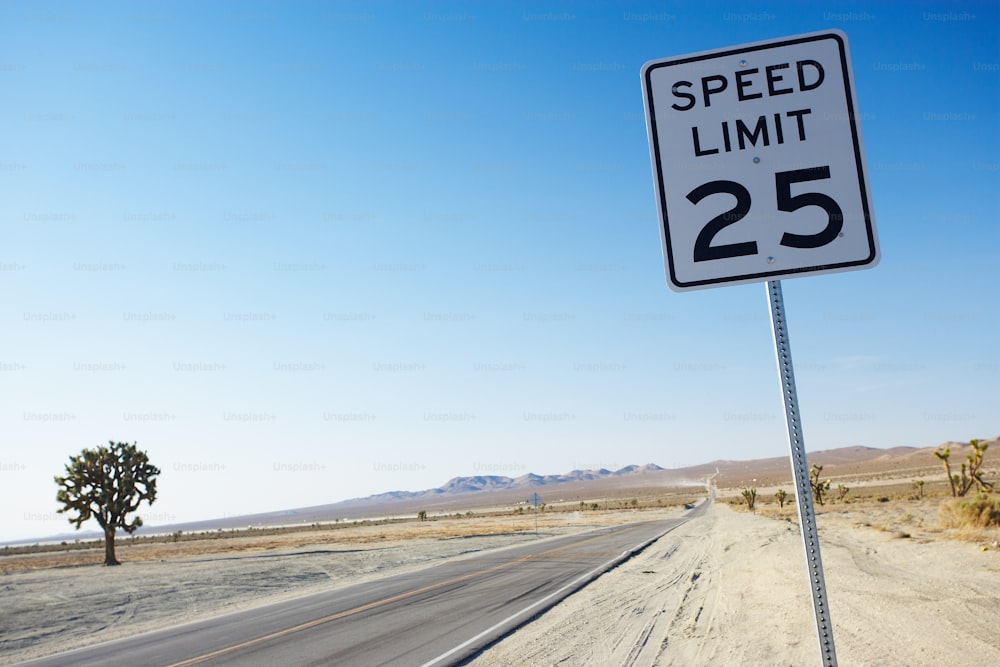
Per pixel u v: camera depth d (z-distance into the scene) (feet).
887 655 20.98
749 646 25.86
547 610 41.09
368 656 31.17
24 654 41.06
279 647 34.73
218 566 100.27
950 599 29.37
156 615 54.44
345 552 116.98
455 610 43.16
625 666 25.79
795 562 50.47
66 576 98.02
